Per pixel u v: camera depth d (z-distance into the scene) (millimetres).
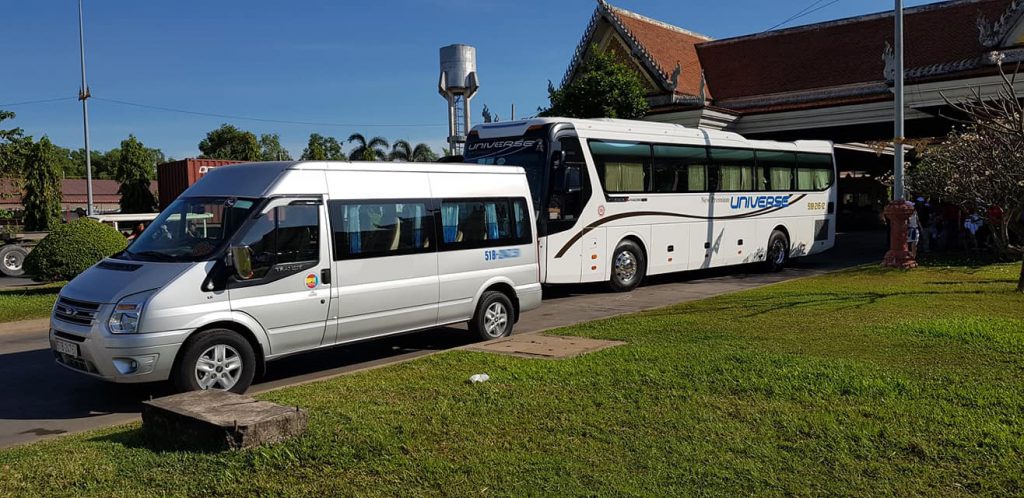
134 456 5145
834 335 9039
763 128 29141
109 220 21812
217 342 7402
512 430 5598
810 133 30094
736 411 5953
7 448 5906
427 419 5863
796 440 5293
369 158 47062
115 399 7926
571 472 4777
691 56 32531
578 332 9953
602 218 15445
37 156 40000
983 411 5840
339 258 8422
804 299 12469
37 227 39938
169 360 7094
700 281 18281
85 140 32000
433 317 9461
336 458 5000
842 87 27875
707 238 18047
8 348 11219
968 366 7293
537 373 7328
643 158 16375
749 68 30984
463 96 26172
